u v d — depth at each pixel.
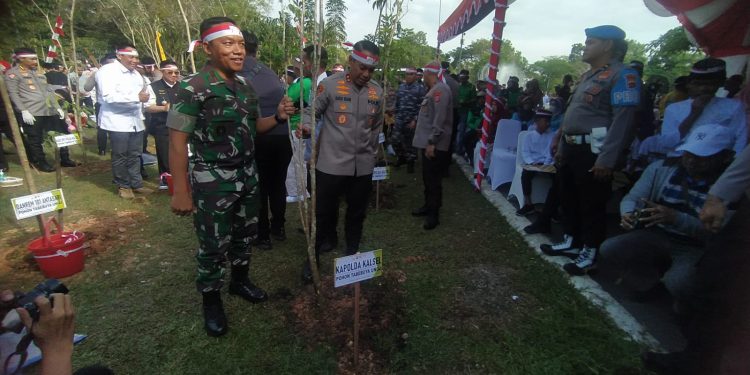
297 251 3.92
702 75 2.86
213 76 2.39
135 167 5.60
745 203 1.10
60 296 1.17
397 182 6.72
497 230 4.57
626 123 3.03
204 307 2.72
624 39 3.23
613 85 3.13
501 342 2.65
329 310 2.84
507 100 8.66
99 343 2.59
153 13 11.29
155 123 5.82
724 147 2.42
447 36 10.48
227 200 2.52
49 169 6.79
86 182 6.15
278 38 5.08
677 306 2.62
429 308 3.00
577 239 3.85
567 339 2.66
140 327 2.75
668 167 2.79
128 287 3.24
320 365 2.41
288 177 5.28
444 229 4.59
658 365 2.29
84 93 10.88
